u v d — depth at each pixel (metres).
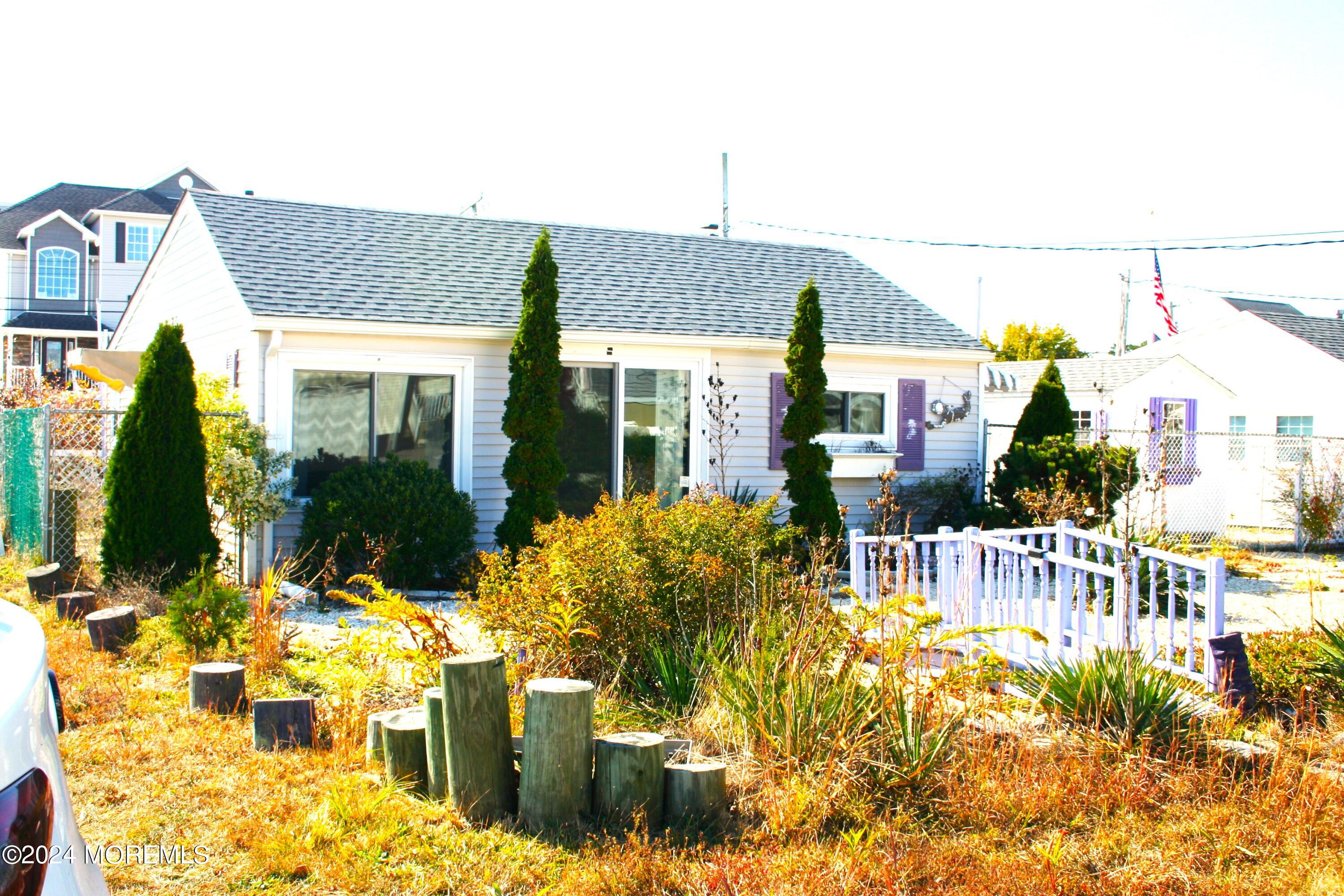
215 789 4.73
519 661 6.28
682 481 13.05
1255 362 23.17
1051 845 4.20
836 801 4.54
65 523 10.91
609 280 14.01
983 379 15.02
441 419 11.74
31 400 18.89
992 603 7.55
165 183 38.62
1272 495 19.81
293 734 5.31
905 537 7.83
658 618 6.29
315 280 11.74
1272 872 4.08
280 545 10.01
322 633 8.33
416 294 12.02
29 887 1.96
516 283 13.08
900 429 14.28
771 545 7.25
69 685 6.37
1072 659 6.60
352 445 11.26
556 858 4.09
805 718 4.89
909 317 15.34
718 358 13.18
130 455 9.39
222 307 12.39
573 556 6.39
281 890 3.81
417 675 6.04
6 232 36.12
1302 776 4.88
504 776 4.51
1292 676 6.58
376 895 3.79
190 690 6.15
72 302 36.00
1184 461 19.06
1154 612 6.73
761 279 15.57
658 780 4.45
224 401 11.10
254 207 13.58
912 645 5.84
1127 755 4.91
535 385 11.23
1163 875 4.01
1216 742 5.19
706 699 5.75
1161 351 25.28
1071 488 13.03
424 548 10.34
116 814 4.45
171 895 3.75
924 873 3.96
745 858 4.03
